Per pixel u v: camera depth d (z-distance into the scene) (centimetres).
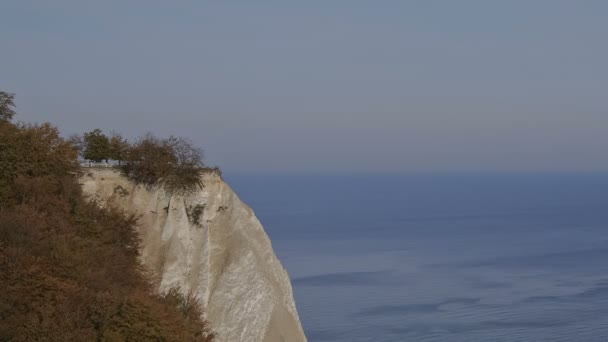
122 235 5359
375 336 11844
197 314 5088
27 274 4288
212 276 5509
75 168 5584
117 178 5684
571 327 12488
